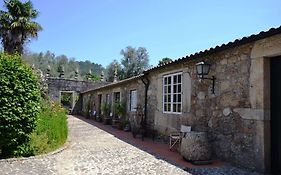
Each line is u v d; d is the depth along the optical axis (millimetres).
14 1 17719
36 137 6996
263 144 5438
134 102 13234
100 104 20609
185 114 8305
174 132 8906
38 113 6793
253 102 5727
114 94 16797
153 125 10547
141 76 11352
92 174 5199
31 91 6555
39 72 14742
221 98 6719
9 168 5520
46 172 5281
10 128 6203
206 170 5613
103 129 13945
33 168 5559
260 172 5469
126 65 33656
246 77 5949
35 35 18469
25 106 6383
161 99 9953
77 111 27312
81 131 12820
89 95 23953
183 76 8500
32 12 18266
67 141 9242
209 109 7172
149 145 8812
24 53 18266
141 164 6059
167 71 9531
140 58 33938
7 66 6301
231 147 6305
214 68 7020
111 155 7043
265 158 5422
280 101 5367
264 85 5512
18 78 6363
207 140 6402
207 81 7297
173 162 6297
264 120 5469
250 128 5777
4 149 6379
